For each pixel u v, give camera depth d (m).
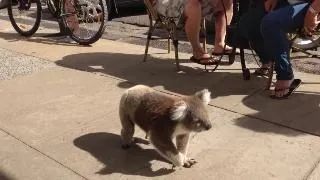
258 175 3.23
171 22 5.23
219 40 5.23
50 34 7.44
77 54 6.25
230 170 3.31
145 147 3.69
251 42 4.82
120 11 9.18
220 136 3.79
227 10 5.14
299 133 3.78
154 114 3.21
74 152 3.65
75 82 5.16
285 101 4.37
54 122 4.20
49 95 4.82
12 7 7.53
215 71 5.30
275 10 4.42
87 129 4.03
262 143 3.65
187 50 6.32
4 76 5.48
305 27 4.32
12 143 3.85
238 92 4.65
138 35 7.33
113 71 5.46
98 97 4.71
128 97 3.47
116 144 3.75
